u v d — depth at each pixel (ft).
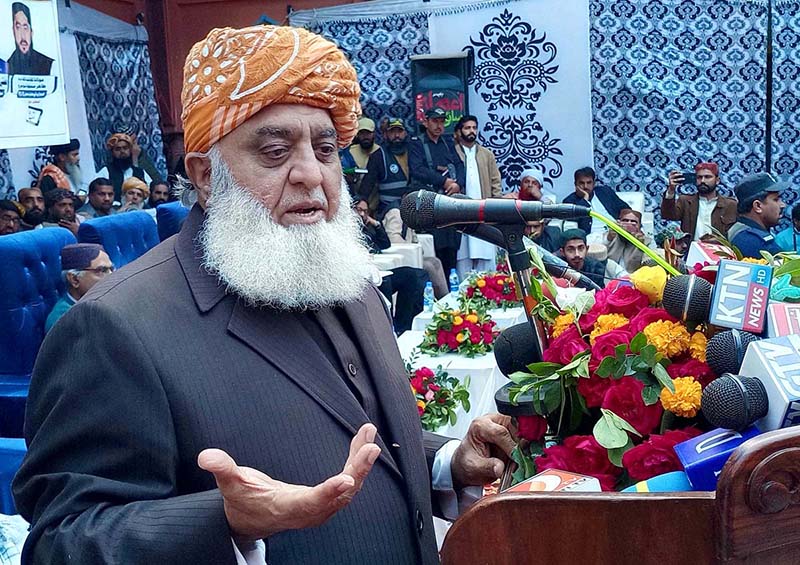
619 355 4.01
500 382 13.20
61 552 3.45
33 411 3.88
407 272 20.31
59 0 21.63
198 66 4.05
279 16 27.40
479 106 24.68
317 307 4.19
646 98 24.26
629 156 24.57
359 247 4.36
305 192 4.05
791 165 24.07
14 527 6.72
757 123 23.97
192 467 3.72
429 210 4.64
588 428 4.44
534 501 2.88
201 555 3.32
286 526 3.00
